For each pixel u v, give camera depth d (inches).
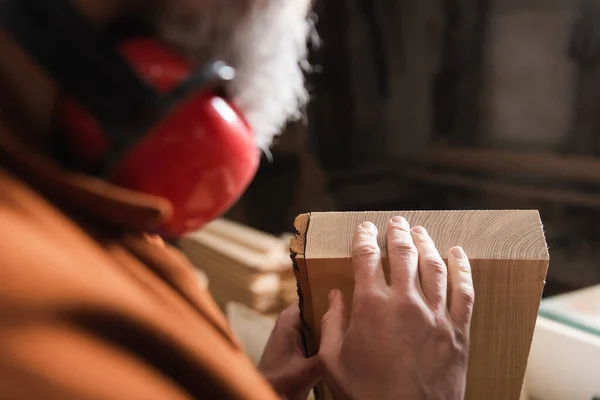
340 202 72.4
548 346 33.3
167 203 15.1
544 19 52.8
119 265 14.7
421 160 64.4
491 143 58.5
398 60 63.4
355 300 20.3
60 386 11.8
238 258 55.7
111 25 14.8
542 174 55.5
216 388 14.6
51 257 12.7
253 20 15.5
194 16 15.0
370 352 19.3
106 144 14.1
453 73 59.7
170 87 14.2
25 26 13.4
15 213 13.1
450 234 22.6
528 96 55.2
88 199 14.2
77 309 12.5
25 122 14.2
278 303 54.2
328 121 70.6
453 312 20.6
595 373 31.0
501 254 21.6
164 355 13.8
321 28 67.1
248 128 16.2
